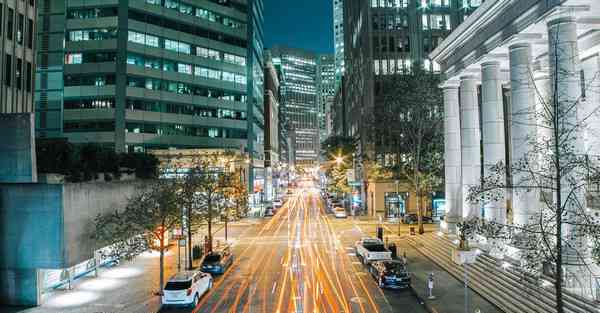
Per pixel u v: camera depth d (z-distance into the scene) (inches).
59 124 2802.7
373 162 2405.3
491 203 1041.5
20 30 1304.1
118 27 2768.2
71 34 2797.7
